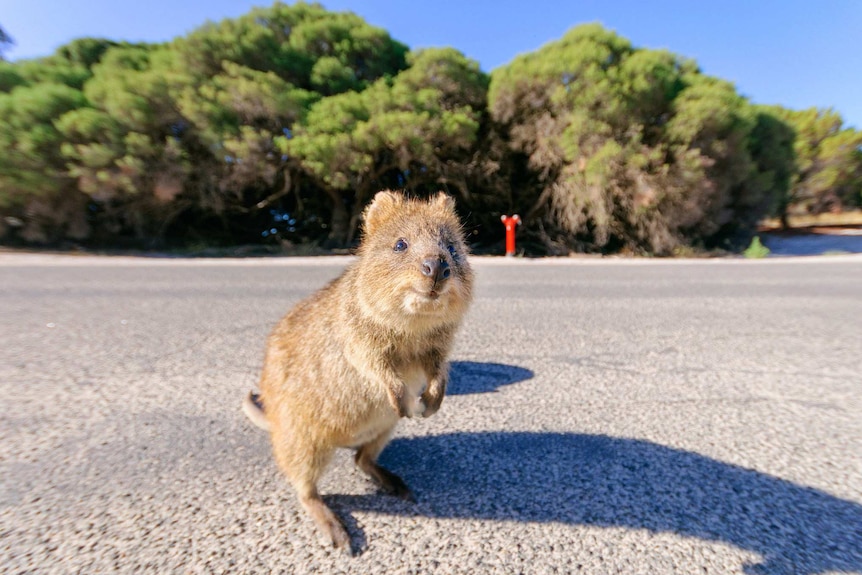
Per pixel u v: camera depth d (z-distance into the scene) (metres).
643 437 0.42
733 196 3.41
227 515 0.31
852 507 0.31
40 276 1.55
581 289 1.31
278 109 2.81
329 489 0.35
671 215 2.90
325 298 0.40
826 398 0.50
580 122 2.83
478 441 0.41
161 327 0.81
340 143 2.73
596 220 2.98
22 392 0.51
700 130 2.88
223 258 2.58
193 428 0.43
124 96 2.66
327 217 3.74
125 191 2.70
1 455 0.38
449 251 0.37
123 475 0.35
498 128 3.34
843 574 0.26
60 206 2.77
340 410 0.34
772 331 0.80
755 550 0.28
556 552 0.28
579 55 2.95
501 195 3.47
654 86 2.90
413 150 2.87
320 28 3.38
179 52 3.01
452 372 0.59
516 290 1.29
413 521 0.31
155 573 0.26
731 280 1.53
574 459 0.38
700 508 0.31
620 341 0.73
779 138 3.77
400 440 0.42
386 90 3.04
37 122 2.68
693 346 0.71
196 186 2.98
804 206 5.55
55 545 0.28
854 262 2.29
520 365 0.62
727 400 0.50
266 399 0.38
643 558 0.27
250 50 3.14
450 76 3.18
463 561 0.27
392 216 0.41
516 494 0.33
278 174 3.19
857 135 5.34
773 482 0.34
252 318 0.88
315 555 0.27
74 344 0.70
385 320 0.34
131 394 0.51
